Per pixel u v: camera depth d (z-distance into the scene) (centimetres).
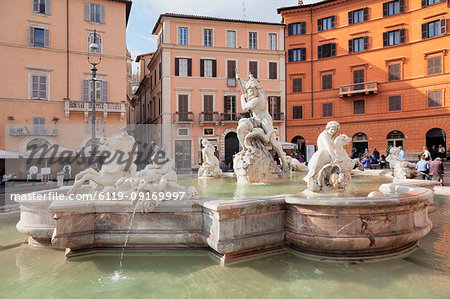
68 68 2933
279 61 3828
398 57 3338
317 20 3772
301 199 419
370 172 1028
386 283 355
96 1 3059
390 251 425
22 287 360
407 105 3300
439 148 3025
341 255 418
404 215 421
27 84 2788
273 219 440
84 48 3017
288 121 3866
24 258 454
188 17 3519
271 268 400
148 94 4544
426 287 344
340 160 491
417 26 3278
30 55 2816
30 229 483
